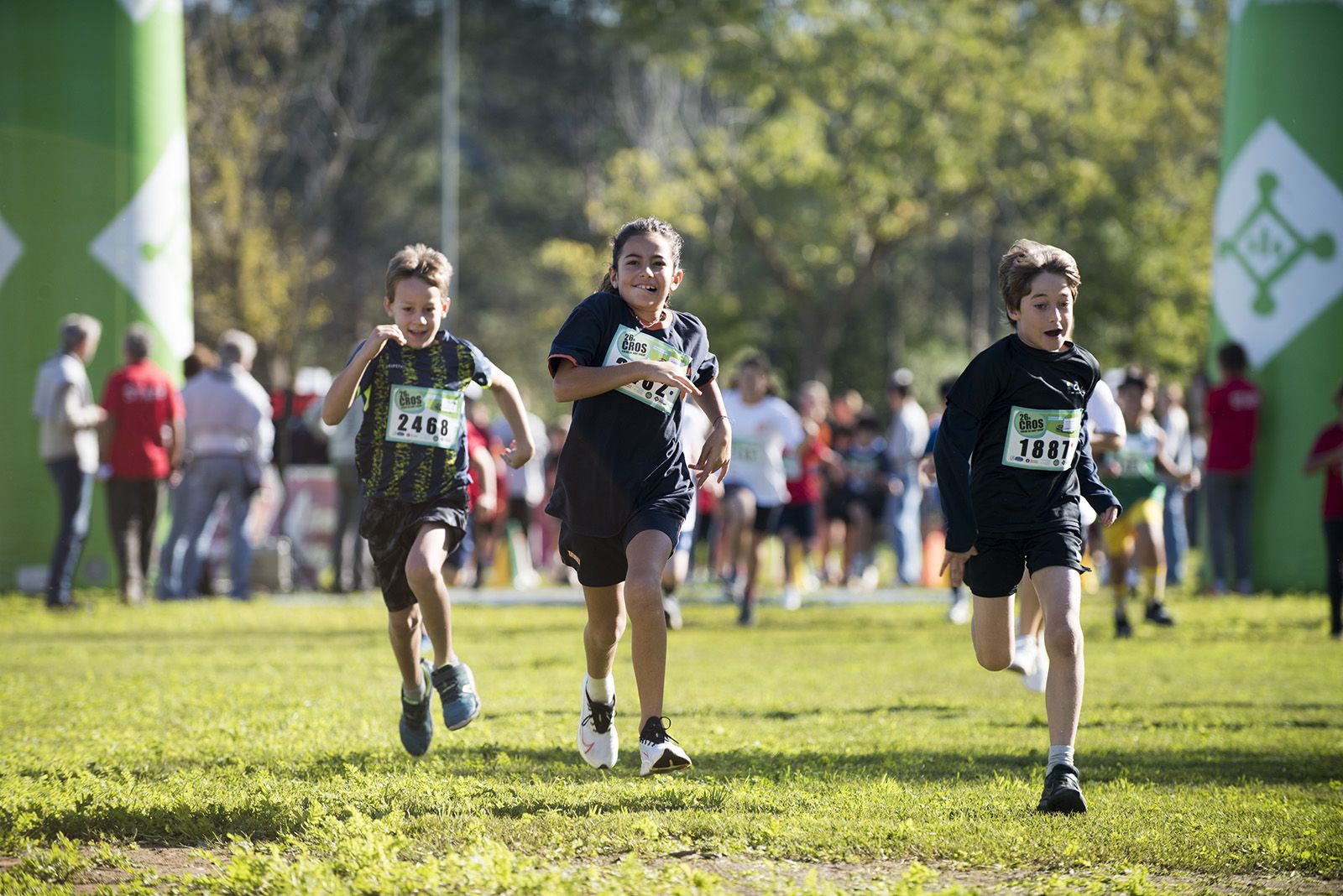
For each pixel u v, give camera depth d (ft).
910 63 371.35
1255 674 109.29
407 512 66.80
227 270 411.75
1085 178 378.73
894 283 541.34
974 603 63.05
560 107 572.10
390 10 525.75
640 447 59.98
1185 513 250.57
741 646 130.31
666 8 373.81
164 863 50.65
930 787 62.39
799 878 47.67
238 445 170.30
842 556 237.04
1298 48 187.42
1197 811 57.67
